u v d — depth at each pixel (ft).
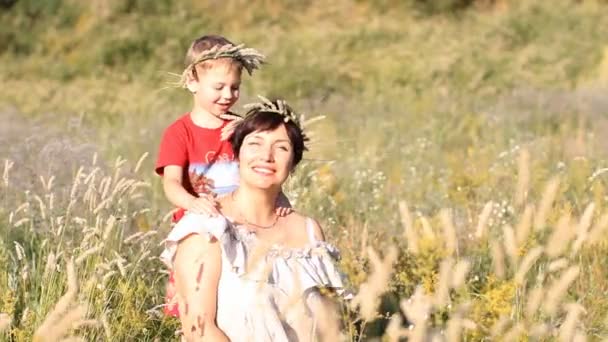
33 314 20.47
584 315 21.89
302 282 17.66
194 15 93.30
